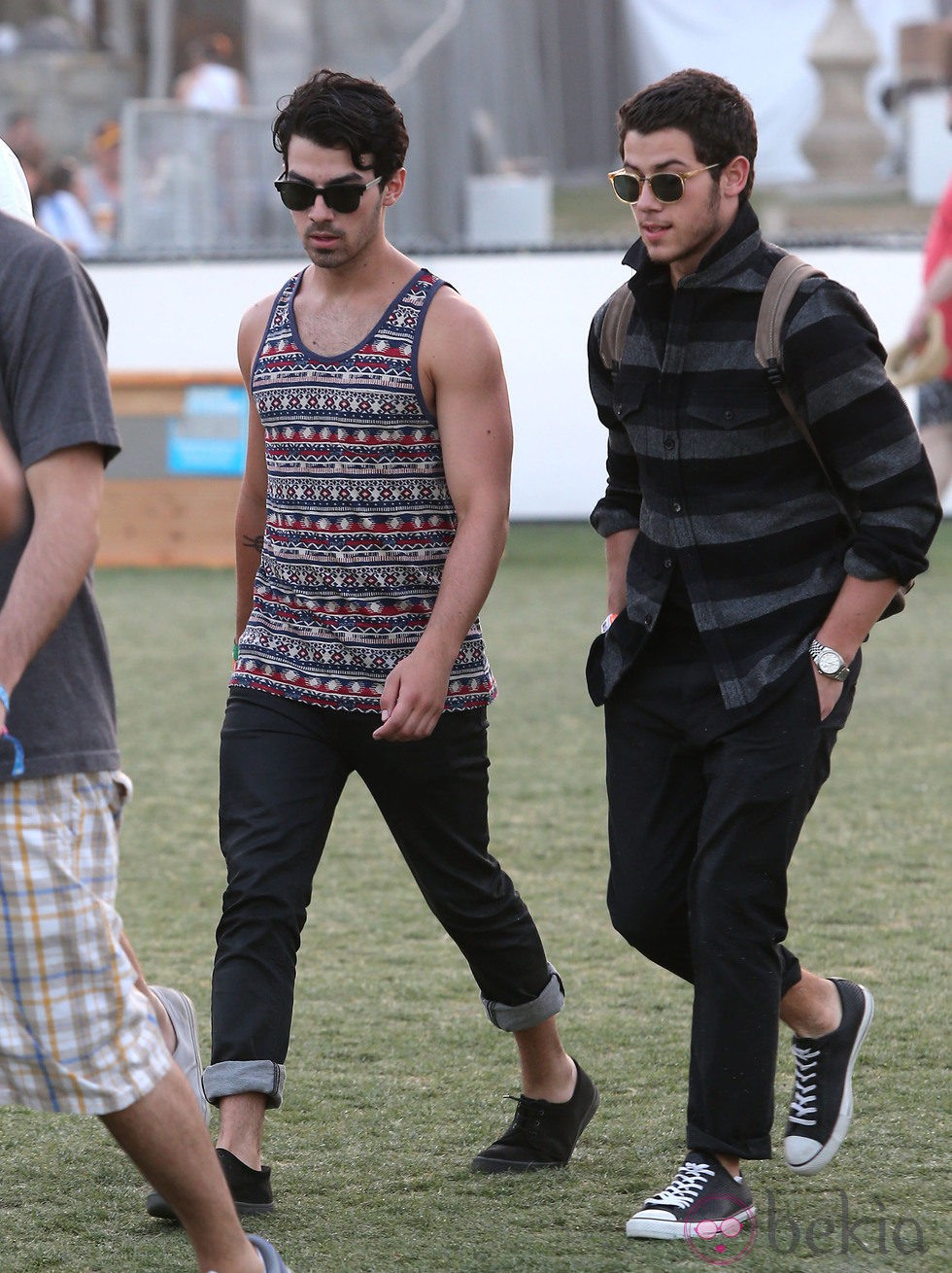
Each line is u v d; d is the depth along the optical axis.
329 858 15.19
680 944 8.59
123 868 14.75
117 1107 6.55
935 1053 10.29
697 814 8.44
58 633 6.68
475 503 8.43
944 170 47.41
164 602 28.22
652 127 7.83
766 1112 7.99
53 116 46.81
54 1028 6.49
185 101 44.81
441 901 8.73
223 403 31.64
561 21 48.31
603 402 8.68
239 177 39.91
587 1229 8.09
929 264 27.06
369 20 46.09
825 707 8.00
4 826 6.45
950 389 27.34
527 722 20.12
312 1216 8.26
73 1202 8.48
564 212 46.31
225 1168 8.14
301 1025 11.00
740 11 49.56
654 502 8.30
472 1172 8.81
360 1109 9.65
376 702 8.55
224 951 8.43
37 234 6.65
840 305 7.89
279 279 33.25
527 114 48.22
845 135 49.53
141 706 21.00
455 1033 10.87
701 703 8.22
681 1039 10.72
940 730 19.23
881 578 7.90
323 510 8.55
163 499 31.95
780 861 8.00
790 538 8.11
